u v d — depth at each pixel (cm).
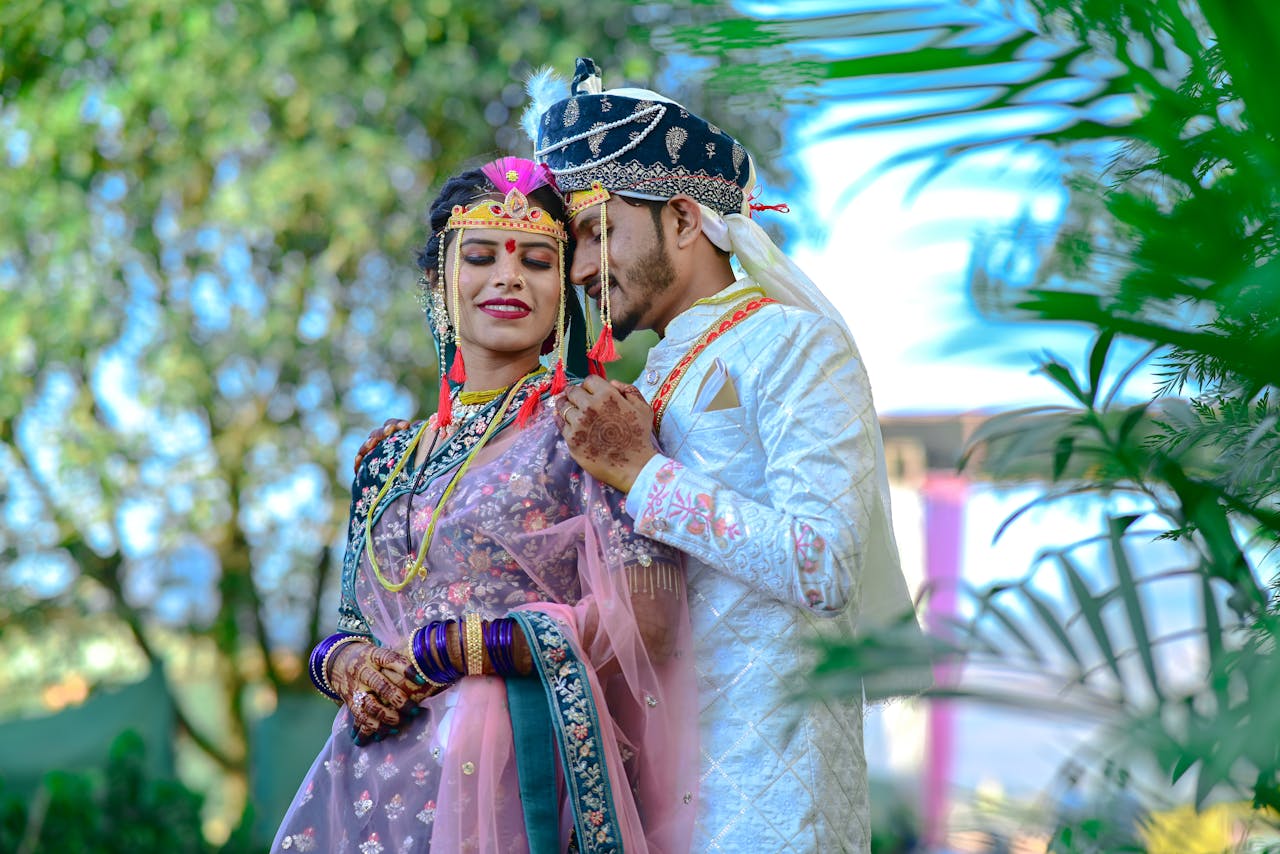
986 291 108
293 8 927
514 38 852
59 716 1078
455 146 911
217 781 1305
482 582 239
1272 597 138
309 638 1128
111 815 767
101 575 1114
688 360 248
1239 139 113
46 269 983
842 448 230
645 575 231
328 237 960
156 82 921
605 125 249
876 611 246
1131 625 122
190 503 1059
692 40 123
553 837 225
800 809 226
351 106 928
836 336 241
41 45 969
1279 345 111
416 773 235
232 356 971
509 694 230
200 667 1334
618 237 250
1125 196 112
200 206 1005
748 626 234
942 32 122
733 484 238
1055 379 141
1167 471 133
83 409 1054
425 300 267
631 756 234
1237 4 104
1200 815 119
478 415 253
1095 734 118
